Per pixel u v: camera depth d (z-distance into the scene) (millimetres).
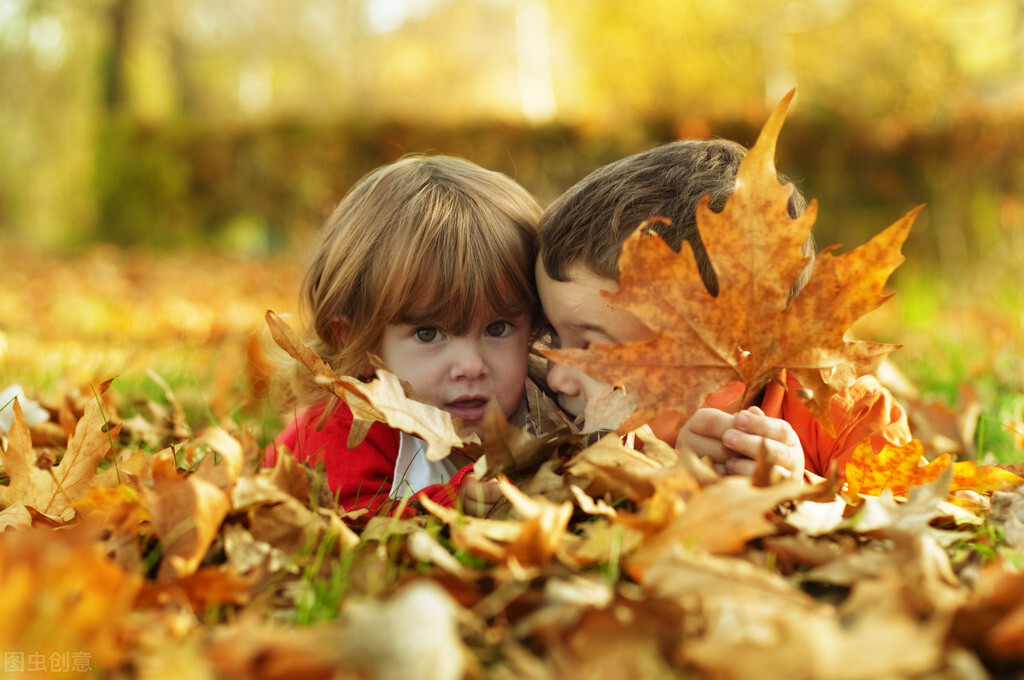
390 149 4660
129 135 5145
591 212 748
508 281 801
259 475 628
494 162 4195
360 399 685
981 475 696
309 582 584
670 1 5672
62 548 538
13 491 685
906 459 690
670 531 582
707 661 484
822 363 658
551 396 838
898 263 644
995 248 2711
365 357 818
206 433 622
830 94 4258
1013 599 521
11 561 530
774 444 681
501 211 827
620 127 3980
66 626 494
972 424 953
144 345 1842
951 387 1181
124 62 5906
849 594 577
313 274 887
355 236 828
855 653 469
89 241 5258
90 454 698
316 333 861
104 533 605
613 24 5879
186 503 586
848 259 650
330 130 4719
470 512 689
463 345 798
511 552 571
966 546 625
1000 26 4242
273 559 598
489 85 8258
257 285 3564
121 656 509
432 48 8469
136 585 533
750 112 3699
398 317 796
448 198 818
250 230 4934
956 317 2182
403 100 8242
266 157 4848
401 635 454
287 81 8141
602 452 658
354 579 580
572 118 4066
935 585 545
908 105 3924
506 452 658
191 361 1475
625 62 5887
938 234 3049
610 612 519
